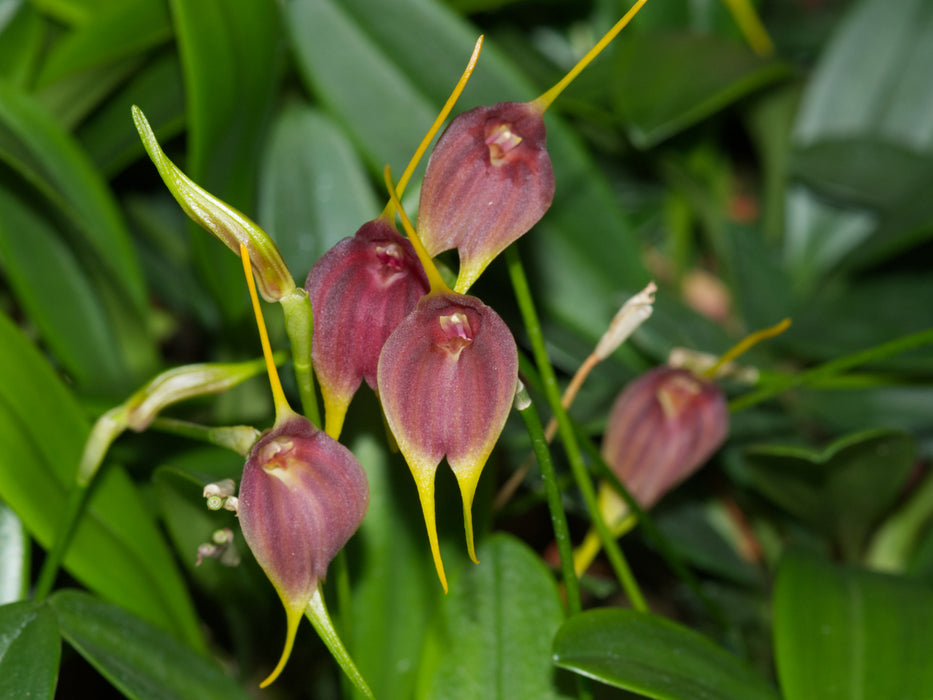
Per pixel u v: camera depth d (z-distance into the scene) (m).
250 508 0.35
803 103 0.62
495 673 0.40
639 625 0.39
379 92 0.47
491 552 0.42
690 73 0.50
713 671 0.39
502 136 0.36
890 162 0.55
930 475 0.53
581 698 0.40
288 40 0.47
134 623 0.40
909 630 0.40
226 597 0.43
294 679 0.46
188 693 0.40
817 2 0.90
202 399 0.47
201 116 0.43
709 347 0.50
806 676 0.39
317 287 0.36
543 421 0.46
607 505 0.43
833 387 0.52
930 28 0.62
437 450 0.35
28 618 0.39
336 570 0.41
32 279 0.46
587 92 0.55
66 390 0.42
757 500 0.51
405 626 0.42
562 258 0.50
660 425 0.42
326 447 0.35
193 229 0.43
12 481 0.40
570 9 0.65
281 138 0.50
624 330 0.40
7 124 0.45
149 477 0.45
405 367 0.35
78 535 0.41
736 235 0.58
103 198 0.46
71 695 0.48
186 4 0.42
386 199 0.53
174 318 0.66
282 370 0.45
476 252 0.36
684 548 0.49
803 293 0.63
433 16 0.48
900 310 0.52
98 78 0.49
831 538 0.48
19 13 0.47
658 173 0.63
